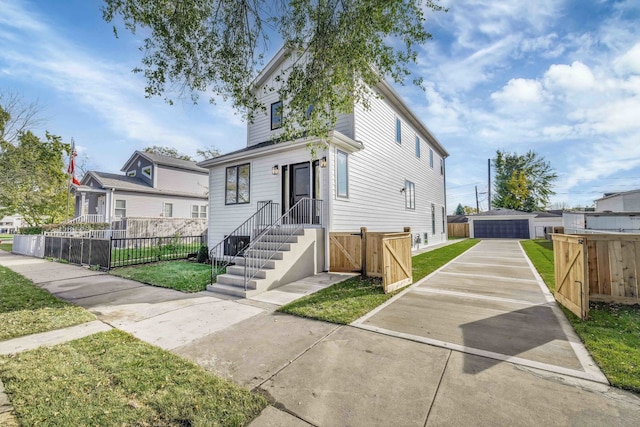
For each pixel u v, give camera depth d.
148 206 20.56
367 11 4.30
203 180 24.56
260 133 11.38
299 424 2.02
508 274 7.28
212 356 3.10
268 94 11.20
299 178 9.32
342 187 8.97
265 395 2.37
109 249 8.92
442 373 2.64
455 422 1.99
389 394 2.34
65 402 2.28
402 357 2.97
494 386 2.42
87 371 2.77
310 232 7.65
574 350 3.05
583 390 2.34
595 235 4.77
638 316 4.06
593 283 4.77
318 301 5.10
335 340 3.45
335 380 2.57
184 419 2.08
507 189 36.19
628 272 4.60
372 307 4.71
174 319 4.33
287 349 3.24
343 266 7.95
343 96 5.72
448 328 3.74
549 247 14.29
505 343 3.25
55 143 19.31
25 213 21.23
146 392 2.41
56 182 19.95
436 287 6.04
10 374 2.70
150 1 4.29
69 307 4.94
